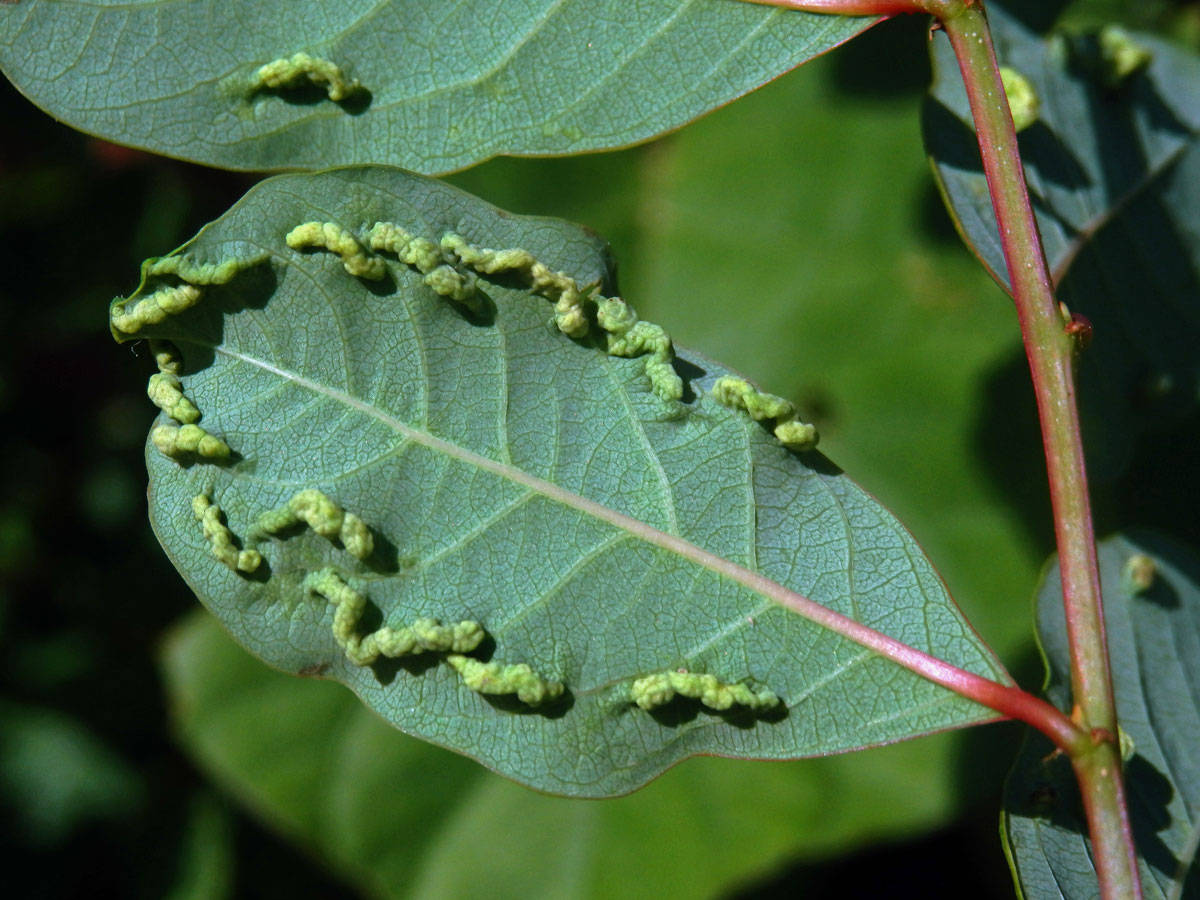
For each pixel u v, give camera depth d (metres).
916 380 0.45
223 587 0.37
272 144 0.38
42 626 0.50
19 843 0.49
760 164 0.46
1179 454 0.41
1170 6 0.44
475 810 0.45
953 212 0.38
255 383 0.37
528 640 0.37
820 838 0.45
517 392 0.37
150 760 0.50
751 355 0.46
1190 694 0.38
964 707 0.36
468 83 0.38
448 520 0.37
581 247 0.37
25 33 0.38
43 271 0.48
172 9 0.38
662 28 0.38
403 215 0.37
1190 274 0.40
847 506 0.37
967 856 0.47
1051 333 0.36
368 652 0.37
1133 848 0.36
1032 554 0.45
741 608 0.37
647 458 0.37
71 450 0.51
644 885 0.45
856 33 0.37
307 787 0.45
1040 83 0.40
